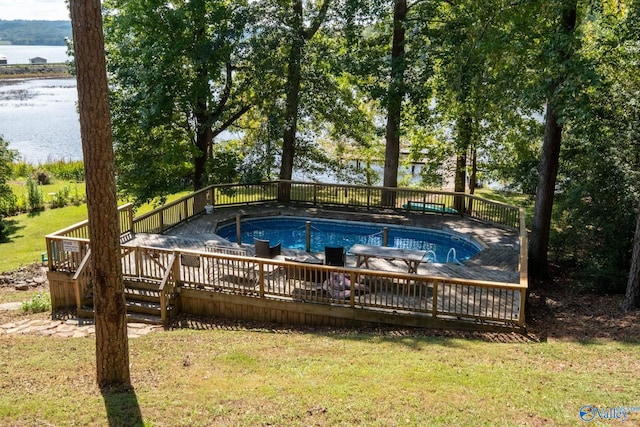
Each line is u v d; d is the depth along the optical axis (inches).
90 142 255.4
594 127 487.8
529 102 476.7
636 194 502.3
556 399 249.9
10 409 252.7
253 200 776.9
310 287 410.6
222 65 753.0
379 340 355.3
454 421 231.0
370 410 242.7
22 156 1688.0
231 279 436.5
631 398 249.0
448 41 609.9
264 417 239.5
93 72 248.8
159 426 235.6
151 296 437.7
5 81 4731.8
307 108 785.6
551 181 564.4
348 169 965.2
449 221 689.0
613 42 470.6
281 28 726.5
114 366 279.0
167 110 711.1
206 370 301.7
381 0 675.4
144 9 689.6
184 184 815.7
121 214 593.0
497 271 496.4
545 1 470.9
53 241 455.2
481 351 325.7
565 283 560.7
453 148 839.7
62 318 439.5
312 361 311.0
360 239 669.3
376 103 852.0
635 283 414.6
